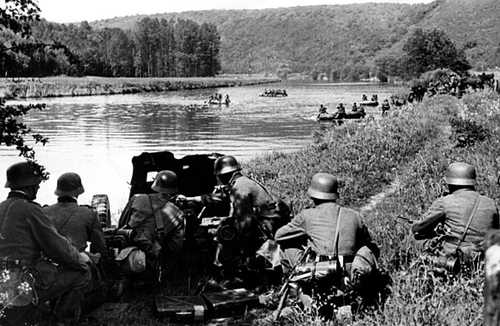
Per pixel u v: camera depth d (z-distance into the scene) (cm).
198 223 751
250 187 679
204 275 711
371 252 562
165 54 19250
